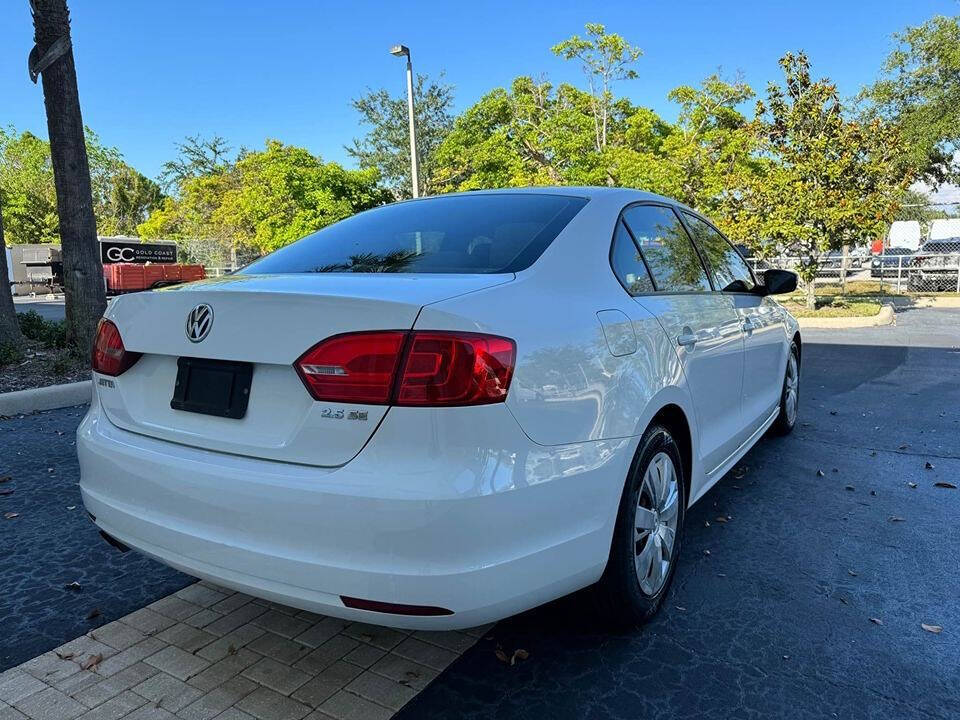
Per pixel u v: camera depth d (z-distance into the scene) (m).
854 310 14.19
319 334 1.91
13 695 2.27
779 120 14.20
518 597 1.95
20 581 3.08
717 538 3.47
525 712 2.17
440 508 1.78
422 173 39.69
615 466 2.27
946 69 21.25
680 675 2.35
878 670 2.37
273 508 1.91
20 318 10.16
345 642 2.58
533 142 32.09
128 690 2.29
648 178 25.11
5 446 5.12
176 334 2.20
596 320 2.36
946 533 3.51
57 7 8.12
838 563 3.18
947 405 6.29
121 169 52.28
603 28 31.77
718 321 3.36
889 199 13.81
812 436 5.32
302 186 25.03
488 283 2.15
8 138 47.75
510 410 1.92
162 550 2.16
